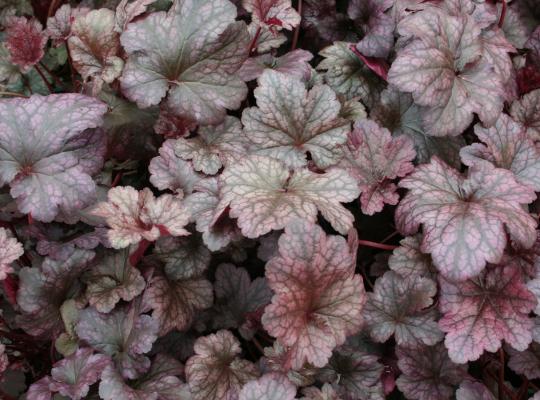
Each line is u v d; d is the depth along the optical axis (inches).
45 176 28.4
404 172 29.7
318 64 33.5
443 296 28.7
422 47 30.0
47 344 30.7
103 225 29.8
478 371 30.3
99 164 29.4
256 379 27.3
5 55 34.4
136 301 29.0
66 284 29.2
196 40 30.0
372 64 32.0
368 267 32.0
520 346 27.7
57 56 35.7
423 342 28.9
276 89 30.2
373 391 28.5
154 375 28.4
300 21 33.0
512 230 27.6
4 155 28.4
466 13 31.3
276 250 29.1
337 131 30.2
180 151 30.3
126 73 30.0
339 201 28.1
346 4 34.6
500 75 31.2
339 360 29.0
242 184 28.4
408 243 29.6
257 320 29.5
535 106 32.0
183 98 30.1
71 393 27.3
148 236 27.2
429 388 28.6
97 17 31.5
